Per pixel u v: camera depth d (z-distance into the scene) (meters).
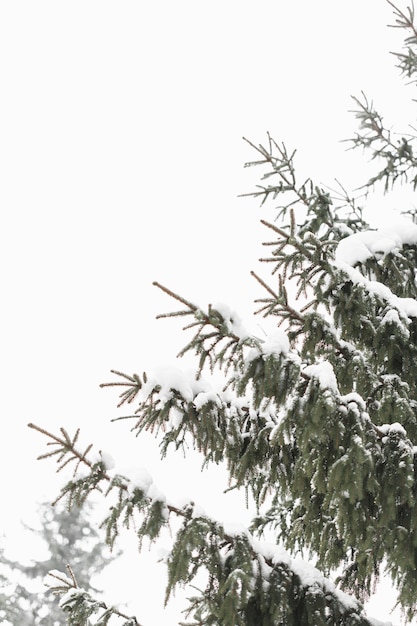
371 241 4.99
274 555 4.01
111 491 3.78
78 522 17.72
